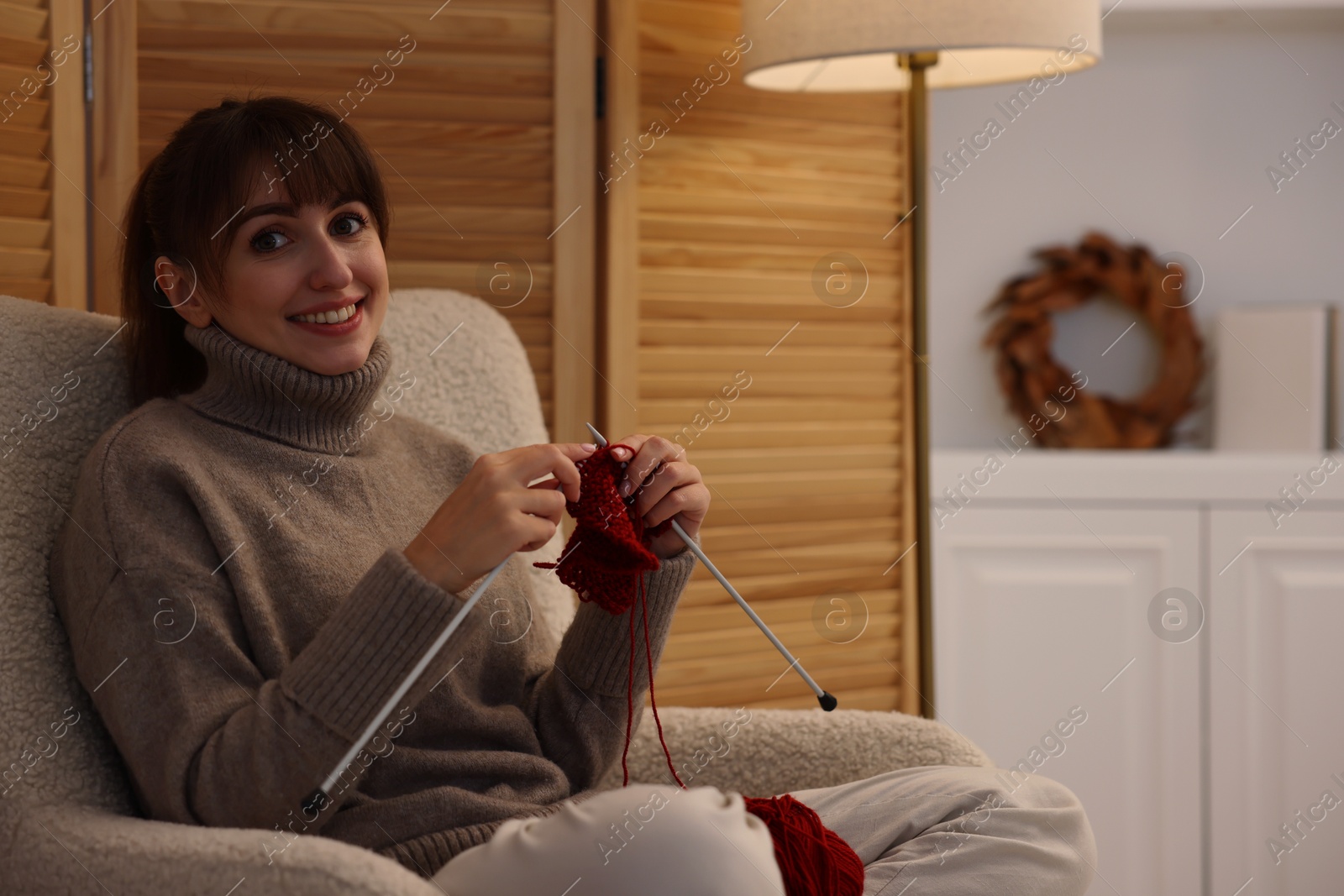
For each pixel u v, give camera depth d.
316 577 1.00
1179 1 2.21
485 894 0.79
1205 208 2.34
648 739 1.20
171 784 0.89
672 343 1.70
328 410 1.08
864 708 1.82
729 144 1.72
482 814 0.97
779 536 1.76
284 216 1.04
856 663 1.82
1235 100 2.33
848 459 1.82
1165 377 2.29
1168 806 1.99
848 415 1.82
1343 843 1.96
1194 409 2.29
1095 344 2.36
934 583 2.04
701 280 1.70
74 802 0.96
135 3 1.45
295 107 1.07
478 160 1.60
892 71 1.78
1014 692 2.03
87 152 1.43
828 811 1.00
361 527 1.07
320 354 1.05
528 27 1.61
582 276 1.65
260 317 1.04
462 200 1.59
